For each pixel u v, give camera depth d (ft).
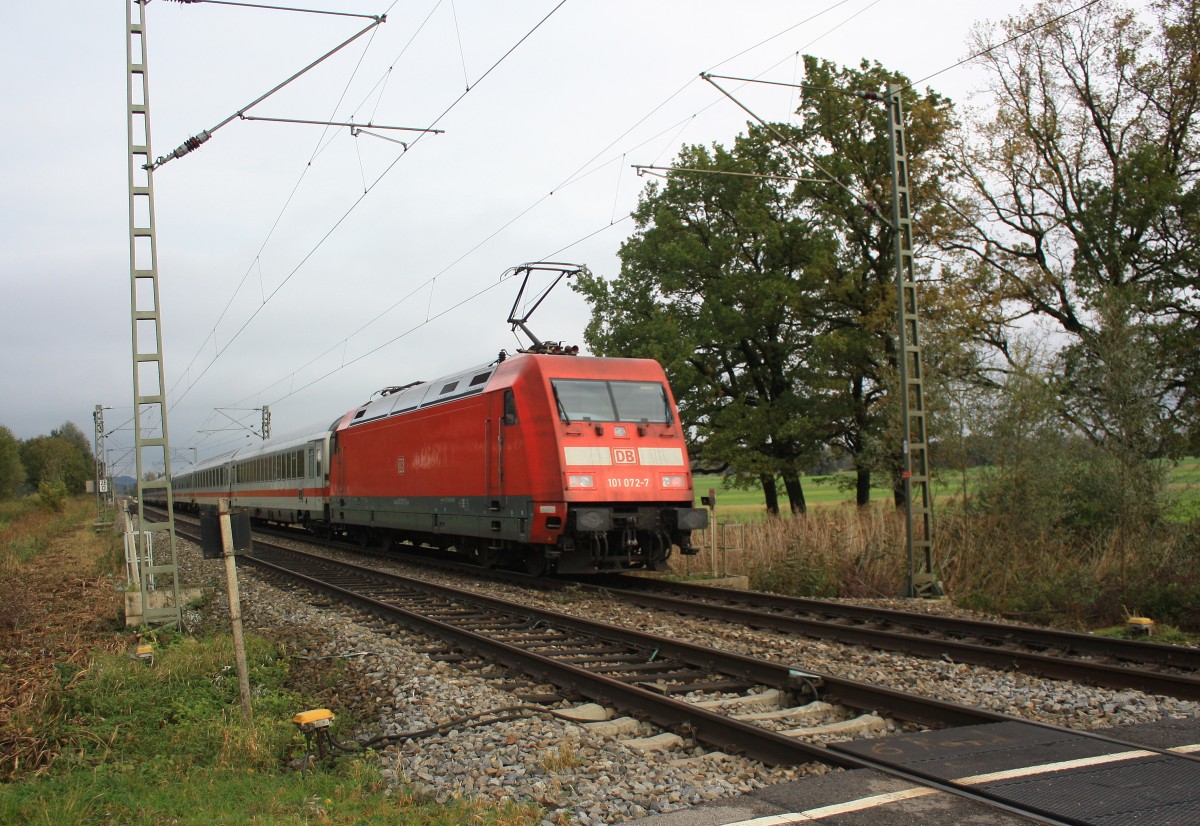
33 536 114.73
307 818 16.88
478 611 43.21
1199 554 44.68
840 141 87.81
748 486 95.66
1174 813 14.93
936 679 27.30
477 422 57.21
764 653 31.76
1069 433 59.72
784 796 16.44
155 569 39.86
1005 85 81.61
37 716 24.35
